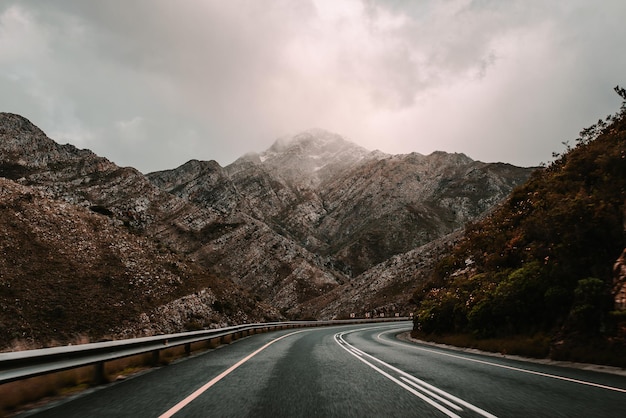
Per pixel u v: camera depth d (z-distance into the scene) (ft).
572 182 78.28
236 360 40.50
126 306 199.00
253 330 108.58
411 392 22.76
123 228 279.28
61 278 199.41
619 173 60.49
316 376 29.01
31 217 230.07
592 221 52.19
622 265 44.37
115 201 456.45
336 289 420.77
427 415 17.21
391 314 269.44
